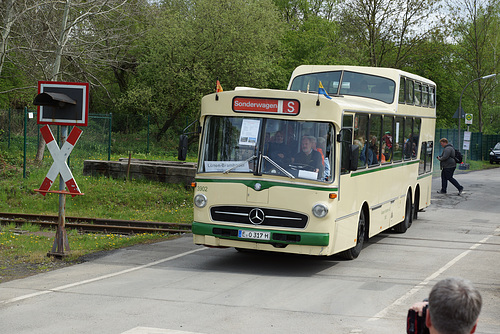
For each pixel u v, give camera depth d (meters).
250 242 10.23
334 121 10.16
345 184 10.69
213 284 9.21
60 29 26.89
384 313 7.64
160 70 43.91
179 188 21.98
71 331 6.70
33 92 34.19
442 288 2.71
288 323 7.12
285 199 10.02
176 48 42.91
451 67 60.38
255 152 10.26
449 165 26.00
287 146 10.19
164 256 11.64
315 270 10.57
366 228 12.46
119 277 9.63
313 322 7.18
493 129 92.00
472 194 26.09
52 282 9.20
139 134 36.91
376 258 11.89
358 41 41.88
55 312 7.48
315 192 9.98
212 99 10.59
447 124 72.38
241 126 10.39
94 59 27.06
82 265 10.66
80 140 31.03
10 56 27.16
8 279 9.48
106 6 27.11
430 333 2.81
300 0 64.50
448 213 20.00
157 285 9.05
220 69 43.47
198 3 43.34
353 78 14.48
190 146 37.66
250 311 7.64
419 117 16.94
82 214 18.34
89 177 22.39
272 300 8.26
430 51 41.72
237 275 9.99
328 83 14.57
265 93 10.28
